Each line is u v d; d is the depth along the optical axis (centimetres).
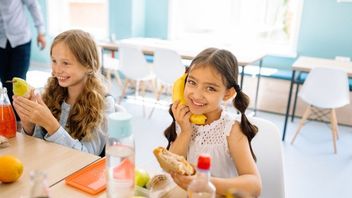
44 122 121
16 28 277
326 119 375
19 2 275
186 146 115
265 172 122
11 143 118
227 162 116
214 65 104
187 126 114
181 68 340
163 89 439
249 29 454
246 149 111
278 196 119
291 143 316
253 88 409
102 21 541
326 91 290
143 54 369
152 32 512
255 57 347
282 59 425
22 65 291
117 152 84
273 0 428
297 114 390
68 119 146
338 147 311
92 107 143
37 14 297
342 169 269
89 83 146
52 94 151
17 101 119
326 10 388
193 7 482
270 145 124
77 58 139
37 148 114
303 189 239
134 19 490
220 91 106
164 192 91
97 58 150
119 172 82
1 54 280
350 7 375
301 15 402
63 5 577
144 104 405
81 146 130
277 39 441
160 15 497
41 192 64
